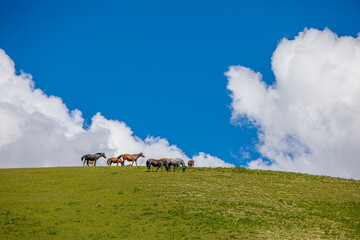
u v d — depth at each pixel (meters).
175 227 25.25
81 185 38.00
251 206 30.91
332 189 39.28
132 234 23.89
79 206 30.41
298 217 28.53
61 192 35.25
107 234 23.84
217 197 33.06
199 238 23.11
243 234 24.11
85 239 22.91
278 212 29.73
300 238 23.77
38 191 35.72
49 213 28.30
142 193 33.94
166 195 33.22
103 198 32.81
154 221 26.55
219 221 26.59
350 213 30.28
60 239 22.78
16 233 23.56
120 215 28.00
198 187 36.31
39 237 23.00
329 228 26.12
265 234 24.27
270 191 36.75
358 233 25.19
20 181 40.38
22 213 28.00
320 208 31.45
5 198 32.59
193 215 27.81
